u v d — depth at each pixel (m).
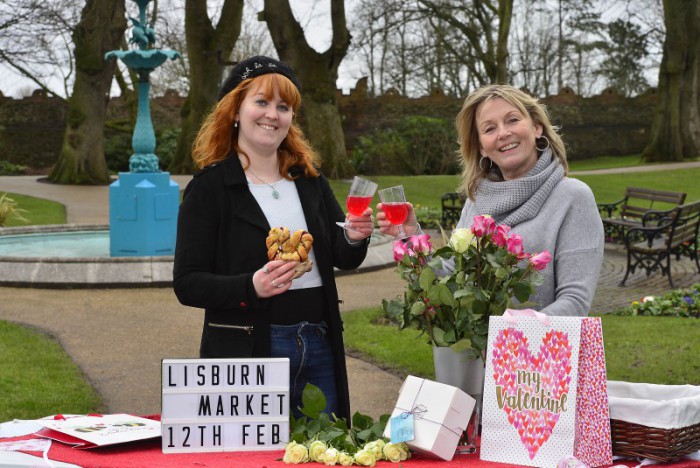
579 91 50.66
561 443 2.28
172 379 2.45
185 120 28.31
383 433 2.47
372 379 6.33
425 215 19.36
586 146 42.59
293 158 3.12
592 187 26.28
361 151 32.47
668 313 8.94
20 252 12.70
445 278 2.54
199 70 27.75
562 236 2.84
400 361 6.78
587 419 2.31
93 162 26.41
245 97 2.95
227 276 2.77
